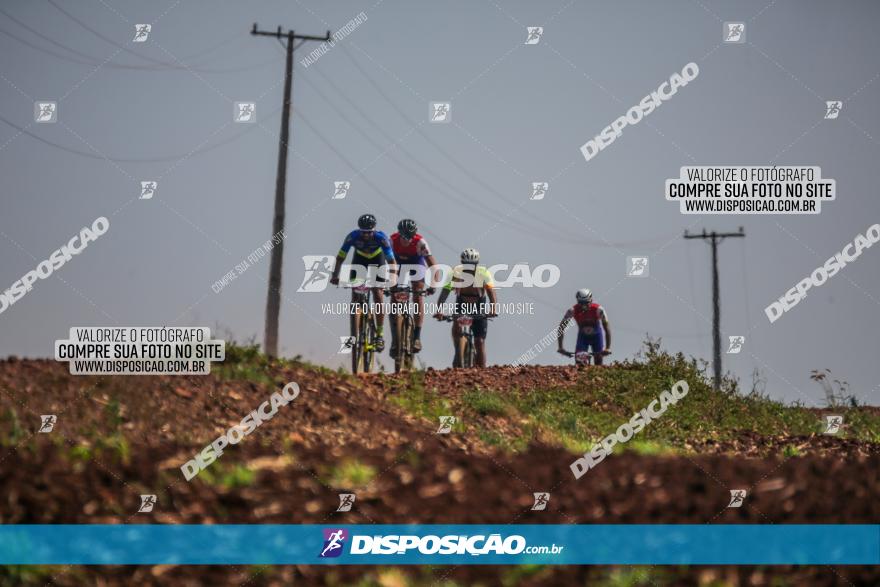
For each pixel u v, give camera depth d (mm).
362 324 49438
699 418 48281
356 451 27531
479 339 58094
